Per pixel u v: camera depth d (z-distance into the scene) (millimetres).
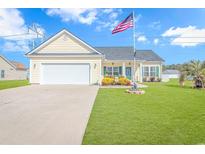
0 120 6797
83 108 8789
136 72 29469
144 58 31781
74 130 5672
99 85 21641
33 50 22547
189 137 5098
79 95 13141
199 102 10367
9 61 46219
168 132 5461
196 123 6336
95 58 22109
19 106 9328
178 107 8984
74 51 22594
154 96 12742
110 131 5559
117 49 31531
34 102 10414
